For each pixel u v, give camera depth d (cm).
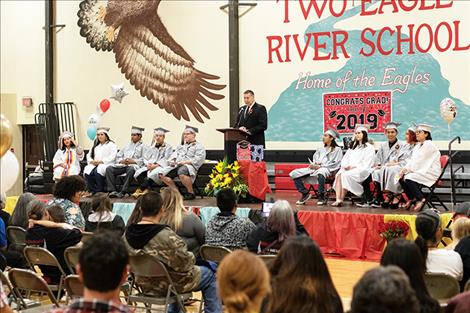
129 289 587
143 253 511
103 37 1449
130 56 1420
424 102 1152
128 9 1420
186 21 1362
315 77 1241
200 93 1350
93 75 1462
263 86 1288
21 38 1555
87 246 269
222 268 289
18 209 723
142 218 531
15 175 397
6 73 1575
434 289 459
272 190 1258
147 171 1190
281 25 1272
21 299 536
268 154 1275
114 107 1438
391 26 1177
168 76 1381
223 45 1328
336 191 1016
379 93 1187
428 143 952
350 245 907
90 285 267
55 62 1502
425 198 943
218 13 1332
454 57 1129
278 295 322
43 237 605
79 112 1477
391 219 879
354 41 1207
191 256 524
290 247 329
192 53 1357
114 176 1209
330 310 322
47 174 1335
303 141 1253
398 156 1007
